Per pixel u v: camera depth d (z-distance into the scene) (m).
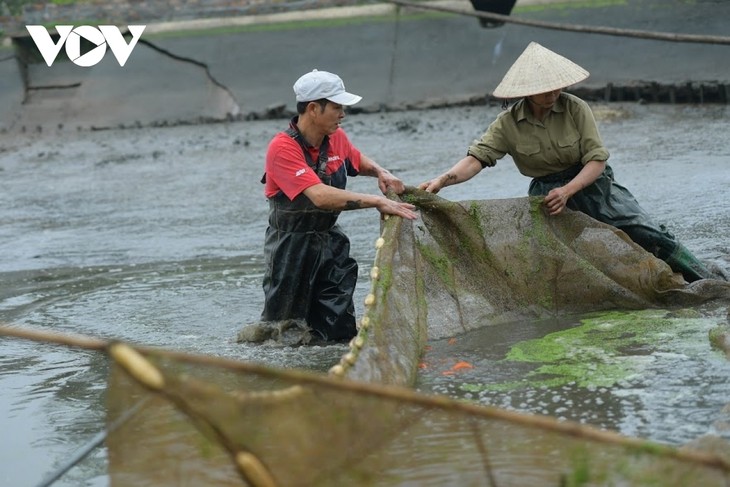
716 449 7.31
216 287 14.73
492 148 12.16
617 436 5.59
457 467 6.94
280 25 37.34
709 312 11.26
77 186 25.78
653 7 32.44
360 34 36.56
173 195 23.36
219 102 37.12
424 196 11.66
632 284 11.62
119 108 37.56
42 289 15.48
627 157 22.58
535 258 11.73
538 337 10.85
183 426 6.47
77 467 8.46
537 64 11.63
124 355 5.45
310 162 11.38
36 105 38.06
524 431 7.11
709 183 18.91
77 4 38.81
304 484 6.16
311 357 11.19
